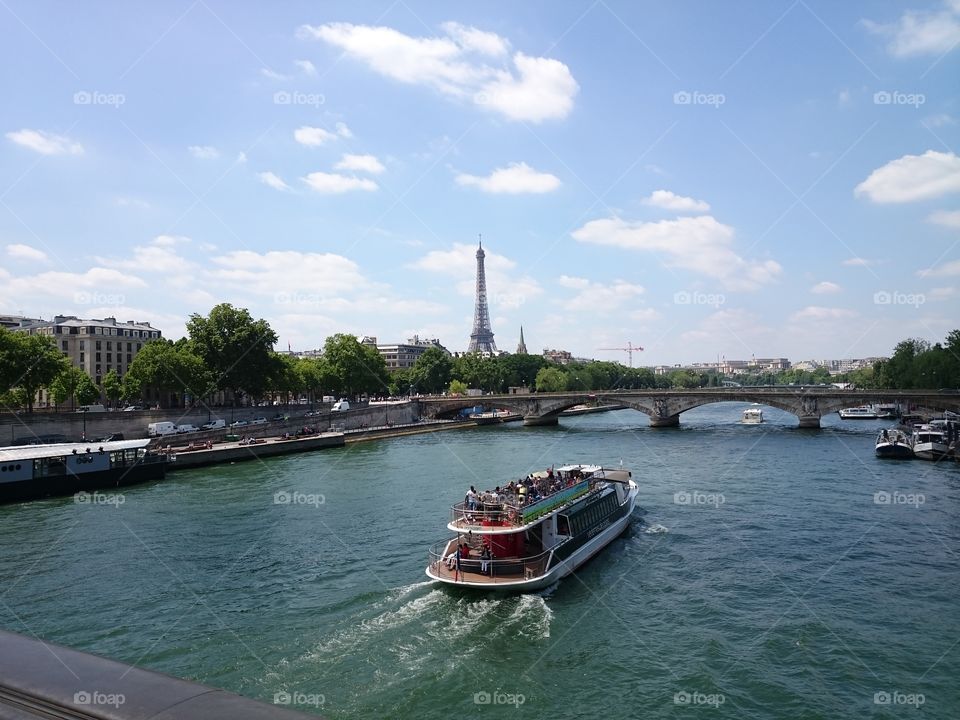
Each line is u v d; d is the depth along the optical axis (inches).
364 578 1601.9
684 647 1246.3
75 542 1942.7
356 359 6732.3
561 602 1464.1
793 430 5541.3
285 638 1268.5
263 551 1825.8
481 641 1259.8
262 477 3166.8
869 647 1246.9
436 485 2847.0
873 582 1593.3
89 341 7022.6
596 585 1574.8
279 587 1544.0
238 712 260.7
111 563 1728.6
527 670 1151.0
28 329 7140.8
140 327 7741.1
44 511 2423.7
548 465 3467.0
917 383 6176.2
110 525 2156.7
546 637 1282.0
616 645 1252.5
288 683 1098.1
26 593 1514.5
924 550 1841.8
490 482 2906.0
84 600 1467.8
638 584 1583.4
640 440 4854.8
